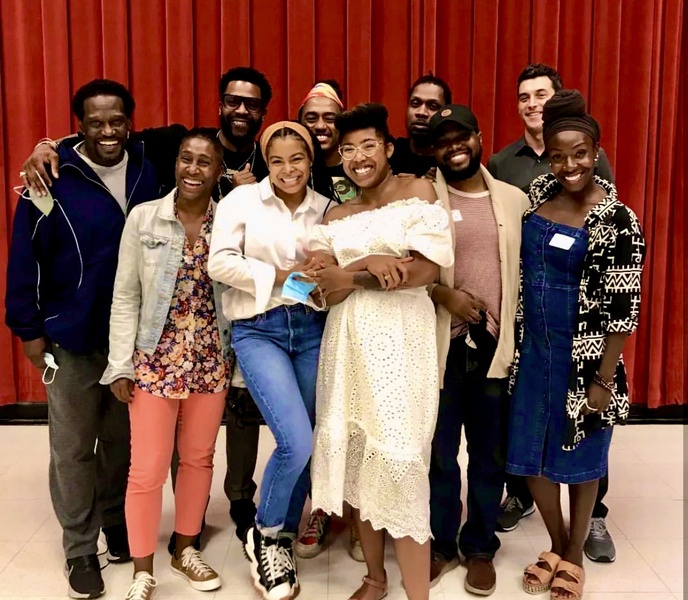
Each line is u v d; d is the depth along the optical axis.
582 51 3.44
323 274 1.90
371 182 1.95
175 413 2.10
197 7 3.38
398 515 1.91
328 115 2.52
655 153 3.54
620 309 1.92
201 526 2.40
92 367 2.17
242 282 1.94
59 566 2.39
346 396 1.97
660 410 3.70
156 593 2.22
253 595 2.21
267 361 2.02
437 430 2.21
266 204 2.06
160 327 2.04
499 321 2.13
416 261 1.88
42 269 2.14
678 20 3.43
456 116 2.06
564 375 2.05
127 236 2.04
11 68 3.39
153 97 3.43
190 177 2.00
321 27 3.42
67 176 2.12
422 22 3.41
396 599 2.18
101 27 3.37
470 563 2.30
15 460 3.24
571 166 1.96
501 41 3.46
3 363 3.55
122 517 2.45
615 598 2.20
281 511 2.11
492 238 2.11
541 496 2.22
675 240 3.62
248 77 2.49
